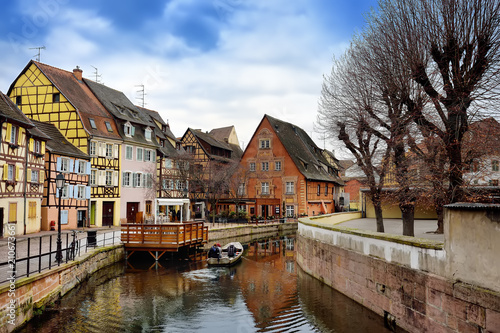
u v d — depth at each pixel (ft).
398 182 52.47
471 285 23.85
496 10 38.58
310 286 48.32
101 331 34.53
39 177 86.58
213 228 103.14
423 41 44.01
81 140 104.94
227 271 62.64
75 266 48.39
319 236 51.85
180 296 46.68
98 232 91.30
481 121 43.06
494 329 21.89
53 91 107.65
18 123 76.84
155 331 34.78
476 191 43.96
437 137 44.19
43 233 83.05
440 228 67.00
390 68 48.98
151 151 130.82
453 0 40.14
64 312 39.22
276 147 163.53
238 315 38.96
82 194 102.42
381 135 55.26
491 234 22.48
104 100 121.80
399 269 31.48
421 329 28.48
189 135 166.81
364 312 36.55
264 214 155.63
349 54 59.36
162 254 72.79
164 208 134.51
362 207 124.67
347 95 59.62
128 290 49.60
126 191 118.32
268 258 77.41
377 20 50.47
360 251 38.93
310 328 34.06
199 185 142.20
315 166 179.32
